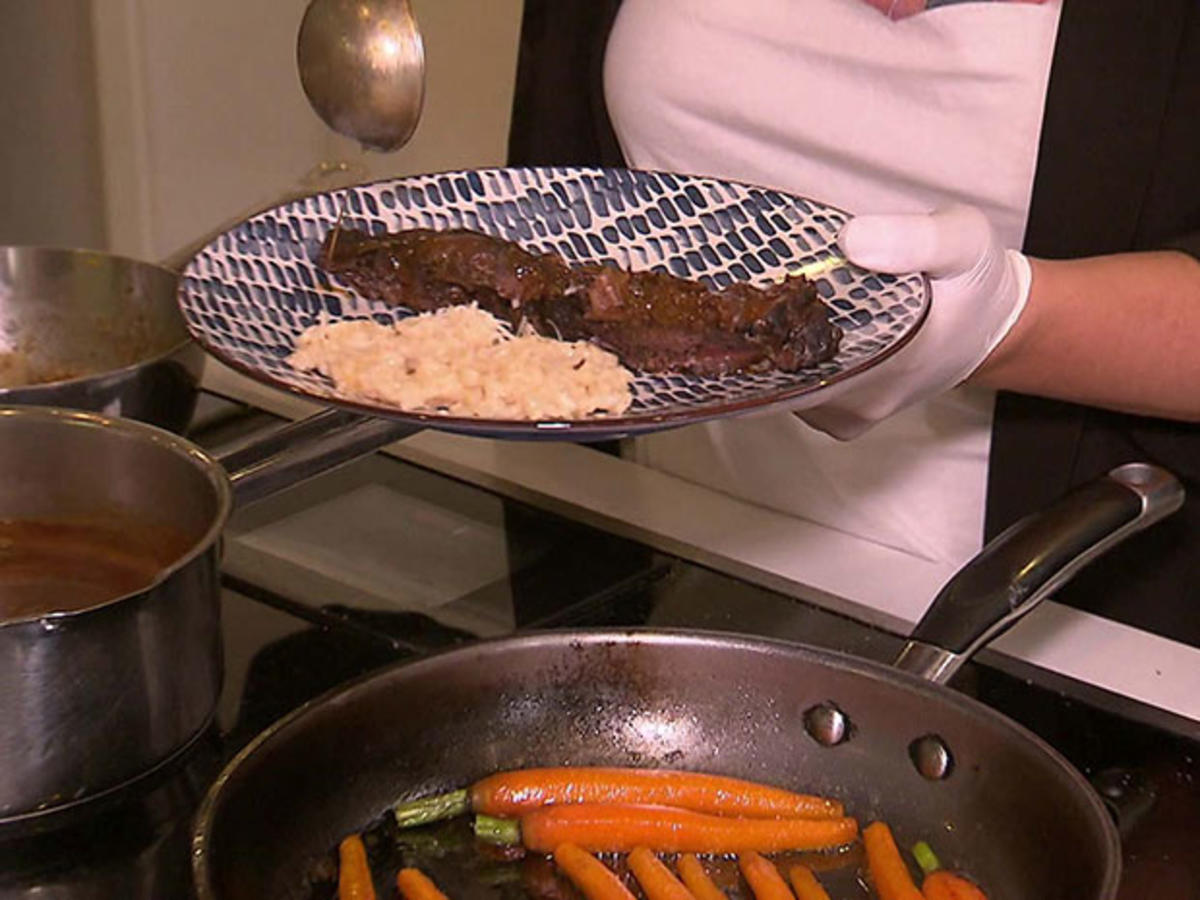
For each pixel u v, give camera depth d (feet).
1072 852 2.27
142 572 2.80
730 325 2.80
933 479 4.03
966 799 2.50
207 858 2.09
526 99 4.53
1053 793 2.34
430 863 2.47
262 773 2.31
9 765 2.33
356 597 3.09
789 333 2.77
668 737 2.65
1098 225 3.66
